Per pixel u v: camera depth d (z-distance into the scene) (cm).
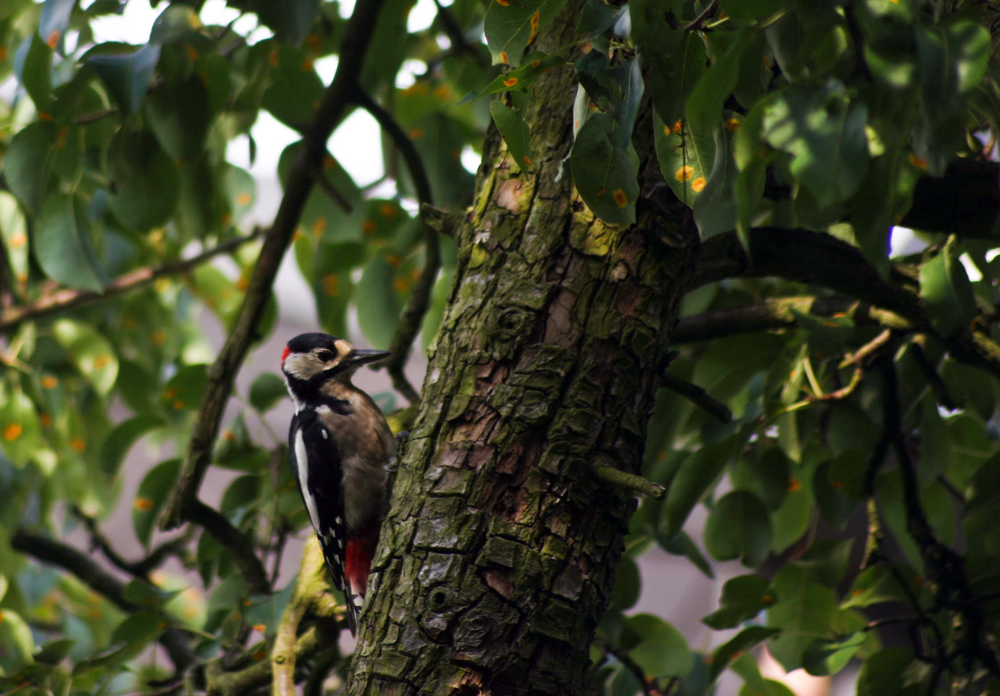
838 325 555
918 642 598
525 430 416
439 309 721
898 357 630
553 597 402
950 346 591
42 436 776
